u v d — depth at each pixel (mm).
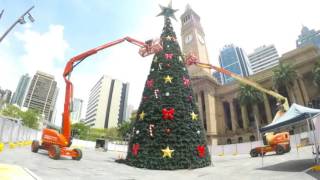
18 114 64688
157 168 14141
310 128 12070
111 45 18734
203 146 15750
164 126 15391
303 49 55031
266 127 13375
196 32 86000
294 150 26047
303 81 55344
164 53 18797
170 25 20844
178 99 16484
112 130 88312
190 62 25500
